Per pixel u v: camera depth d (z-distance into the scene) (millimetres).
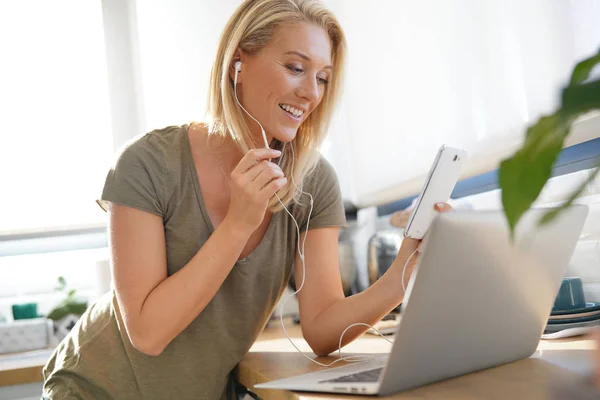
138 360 1253
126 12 2738
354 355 1287
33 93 2574
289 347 1539
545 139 481
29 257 2633
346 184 2508
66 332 2273
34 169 2543
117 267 1215
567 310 1232
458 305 812
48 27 2621
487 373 948
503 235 810
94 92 2646
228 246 1172
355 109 2348
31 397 1870
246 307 1319
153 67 2658
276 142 1426
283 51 1273
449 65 1729
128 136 2703
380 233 2031
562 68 1309
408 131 1984
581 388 797
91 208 2578
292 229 1397
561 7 1300
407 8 1907
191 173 1290
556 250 924
